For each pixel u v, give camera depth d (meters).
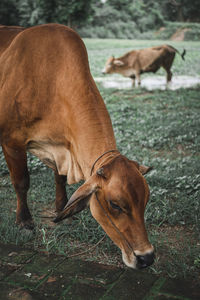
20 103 3.73
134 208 2.62
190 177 5.19
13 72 3.80
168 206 4.51
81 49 3.64
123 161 2.76
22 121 3.78
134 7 46.50
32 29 3.92
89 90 3.39
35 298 2.92
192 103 9.85
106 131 3.21
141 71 12.85
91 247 3.74
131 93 11.41
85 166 3.21
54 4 19.44
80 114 3.31
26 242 3.78
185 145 6.88
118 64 12.82
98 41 36.44
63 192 4.28
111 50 28.05
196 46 32.94
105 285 3.09
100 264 3.40
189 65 19.22
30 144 3.92
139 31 46.53
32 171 5.54
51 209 4.54
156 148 6.67
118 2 46.25
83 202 2.81
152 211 4.36
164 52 12.67
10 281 3.12
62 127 3.56
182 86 12.45
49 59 3.65
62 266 3.35
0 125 3.91
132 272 3.26
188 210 4.45
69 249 3.66
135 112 9.03
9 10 27.94
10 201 4.73
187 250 3.70
